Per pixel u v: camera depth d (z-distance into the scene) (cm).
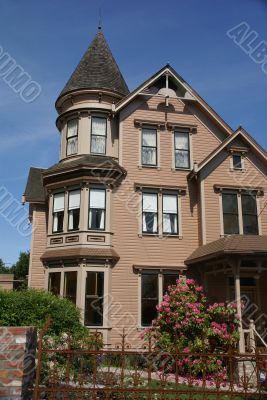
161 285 1808
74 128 2019
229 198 1928
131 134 1978
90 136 1964
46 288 1788
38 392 596
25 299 1025
